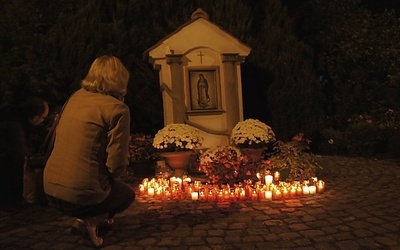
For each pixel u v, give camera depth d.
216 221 4.42
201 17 7.78
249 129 7.05
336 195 5.46
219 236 3.94
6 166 5.00
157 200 5.43
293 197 5.40
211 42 7.87
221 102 7.94
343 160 8.50
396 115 9.56
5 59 8.02
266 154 7.36
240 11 9.66
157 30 9.08
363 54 10.96
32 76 7.79
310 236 3.87
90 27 8.53
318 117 10.08
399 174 6.84
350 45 10.91
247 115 9.73
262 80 9.67
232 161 5.93
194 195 5.36
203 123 7.84
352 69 11.17
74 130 3.24
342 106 10.96
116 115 3.21
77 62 8.29
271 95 9.59
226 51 7.90
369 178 6.57
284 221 4.36
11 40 8.34
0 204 5.13
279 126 9.55
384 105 10.34
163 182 6.12
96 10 8.76
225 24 9.57
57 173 3.25
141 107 8.94
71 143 3.24
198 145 6.99
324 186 5.79
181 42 7.76
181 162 6.73
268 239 3.83
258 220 4.42
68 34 8.41
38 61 8.21
